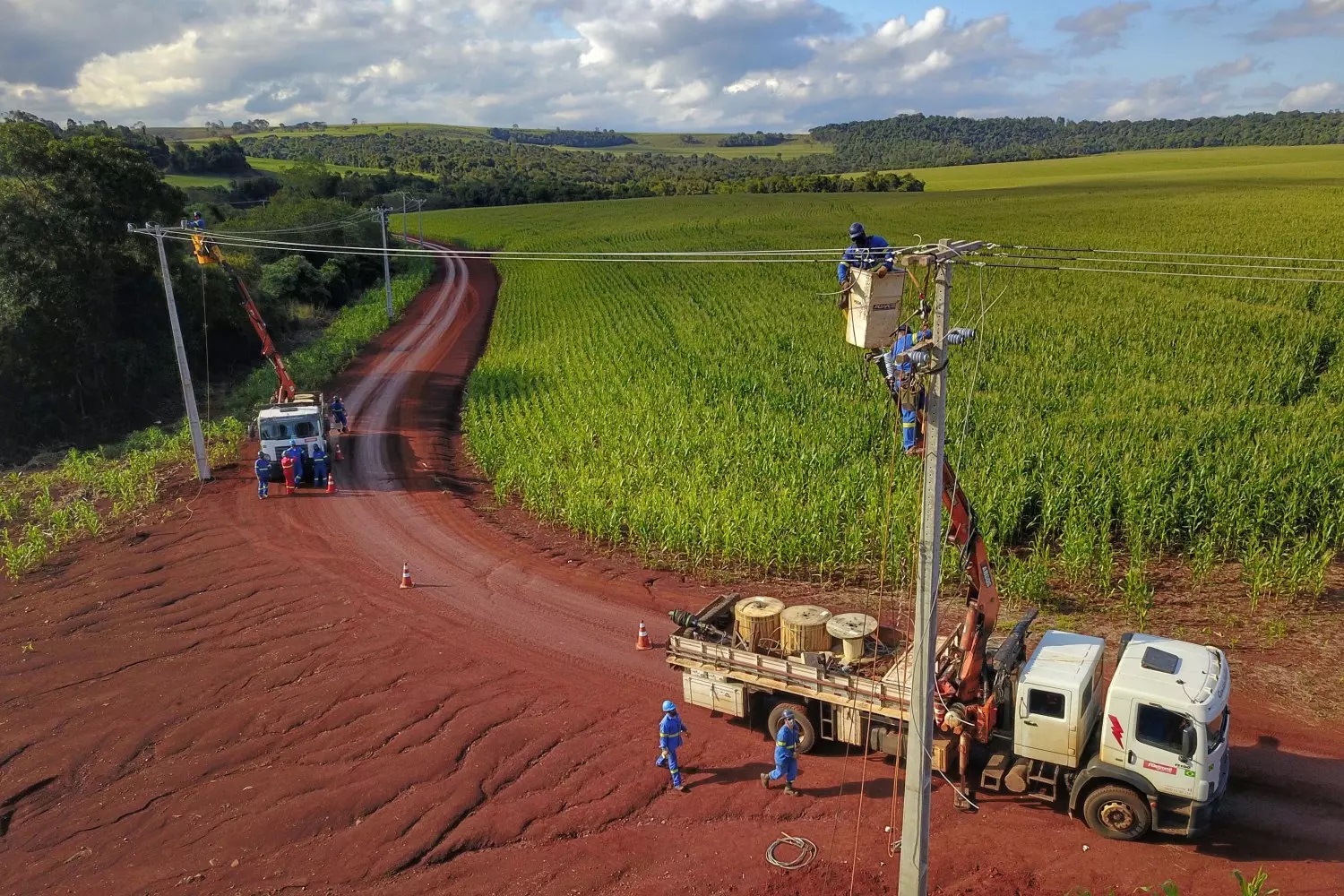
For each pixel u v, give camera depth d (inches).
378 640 834.8
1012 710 568.4
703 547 968.9
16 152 1878.7
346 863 543.8
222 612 912.9
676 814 571.5
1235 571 885.2
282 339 2559.1
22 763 668.7
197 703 738.8
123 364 1927.9
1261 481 938.1
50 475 1439.5
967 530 541.0
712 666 647.8
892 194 5851.4
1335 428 1166.3
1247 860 501.4
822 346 1918.1
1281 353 1577.3
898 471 1090.7
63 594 970.7
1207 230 3093.0
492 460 1392.7
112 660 818.2
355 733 679.7
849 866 513.3
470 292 3420.3
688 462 1233.4
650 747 645.3
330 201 4158.5
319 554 1063.0
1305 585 823.1
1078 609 818.2
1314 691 665.0
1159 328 1825.8
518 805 588.1
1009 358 1676.9
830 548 920.9
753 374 1688.0
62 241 1813.5
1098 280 2395.4
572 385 1772.9
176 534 1142.3
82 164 1935.3
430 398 1909.4
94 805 619.5
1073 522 904.9
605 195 7121.1
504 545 1077.8
